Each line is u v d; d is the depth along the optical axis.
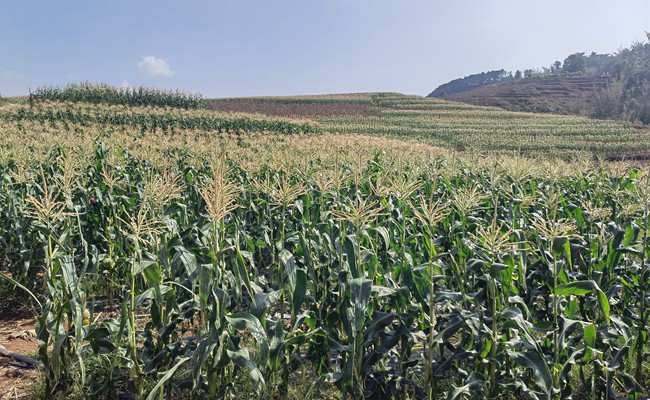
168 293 4.14
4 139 17.97
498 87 139.88
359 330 3.85
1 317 6.34
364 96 105.56
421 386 4.52
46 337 3.88
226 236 5.34
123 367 4.34
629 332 4.13
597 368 4.34
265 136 32.69
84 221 7.51
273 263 5.92
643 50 156.62
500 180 10.55
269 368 3.72
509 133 57.72
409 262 4.39
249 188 8.62
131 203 7.43
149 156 11.30
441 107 90.75
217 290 3.59
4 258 7.88
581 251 6.00
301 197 8.45
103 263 6.51
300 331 4.19
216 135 32.19
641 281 4.82
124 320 3.77
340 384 3.96
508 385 3.92
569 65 183.50
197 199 8.72
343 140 28.92
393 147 26.53
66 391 4.09
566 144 45.75
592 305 4.71
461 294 4.00
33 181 8.24
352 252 4.01
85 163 9.51
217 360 3.57
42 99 43.06
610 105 91.75
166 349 3.95
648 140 49.25
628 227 5.00
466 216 6.44
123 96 45.66
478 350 4.21
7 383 4.50
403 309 4.29
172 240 4.62
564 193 11.01
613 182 11.16
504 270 4.07
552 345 4.25
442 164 14.55
